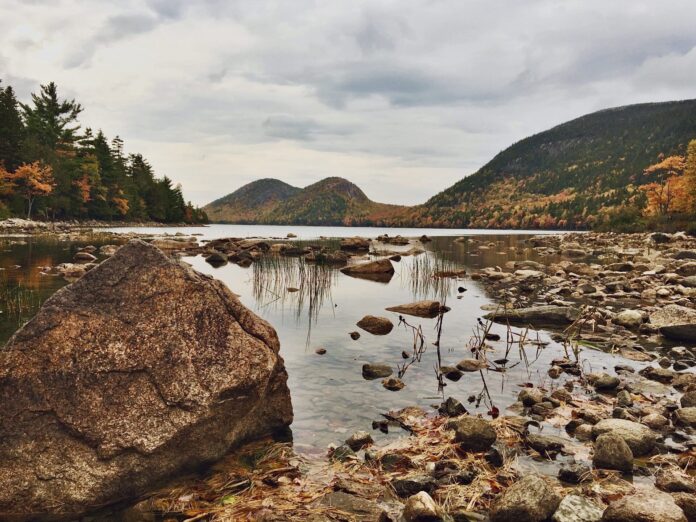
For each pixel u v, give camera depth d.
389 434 6.20
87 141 105.31
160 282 5.84
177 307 5.77
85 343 5.32
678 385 8.09
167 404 5.29
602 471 5.17
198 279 6.04
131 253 5.96
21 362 5.06
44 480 4.71
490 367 9.07
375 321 12.14
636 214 88.88
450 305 15.82
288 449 5.84
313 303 15.95
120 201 115.62
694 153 76.44
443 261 30.48
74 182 97.88
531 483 4.47
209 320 5.85
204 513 4.58
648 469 5.27
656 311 13.14
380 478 5.09
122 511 4.76
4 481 4.62
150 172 144.75
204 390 5.44
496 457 5.47
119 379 5.27
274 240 57.97
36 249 35.09
